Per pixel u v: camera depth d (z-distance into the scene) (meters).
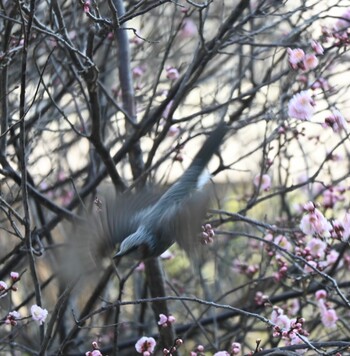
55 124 14.72
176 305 13.86
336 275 13.58
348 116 13.59
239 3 10.70
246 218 10.09
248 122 11.17
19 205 12.63
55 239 13.25
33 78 12.17
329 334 12.17
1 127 10.16
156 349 10.62
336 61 12.52
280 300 11.60
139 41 13.02
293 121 13.99
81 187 12.74
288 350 8.82
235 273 15.12
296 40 11.52
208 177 6.64
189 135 11.98
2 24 11.33
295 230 10.93
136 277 13.88
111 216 6.60
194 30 14.02
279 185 13.13
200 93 14.30
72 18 12.22
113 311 13.07
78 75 10.48
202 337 13.34
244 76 12.36
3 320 9.32
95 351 8.76
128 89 11.94
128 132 11.77
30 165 12.07
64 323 11.79
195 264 7.39
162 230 6.36
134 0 12.30
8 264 10.87
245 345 12.66
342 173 14.11
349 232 9.25
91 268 6.74
